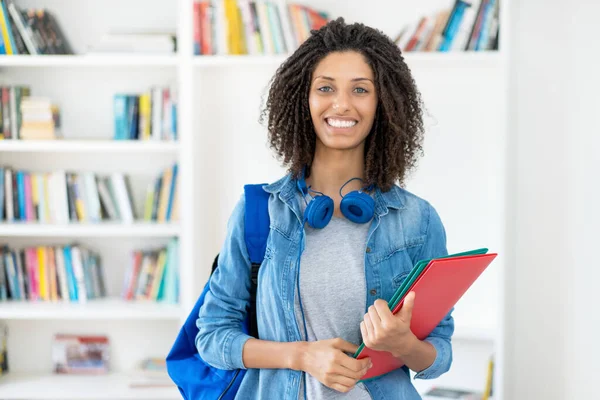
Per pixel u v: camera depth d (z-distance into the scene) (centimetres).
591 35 328
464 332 318
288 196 161
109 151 367
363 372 145
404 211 161
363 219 157
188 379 165
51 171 370
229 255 161
